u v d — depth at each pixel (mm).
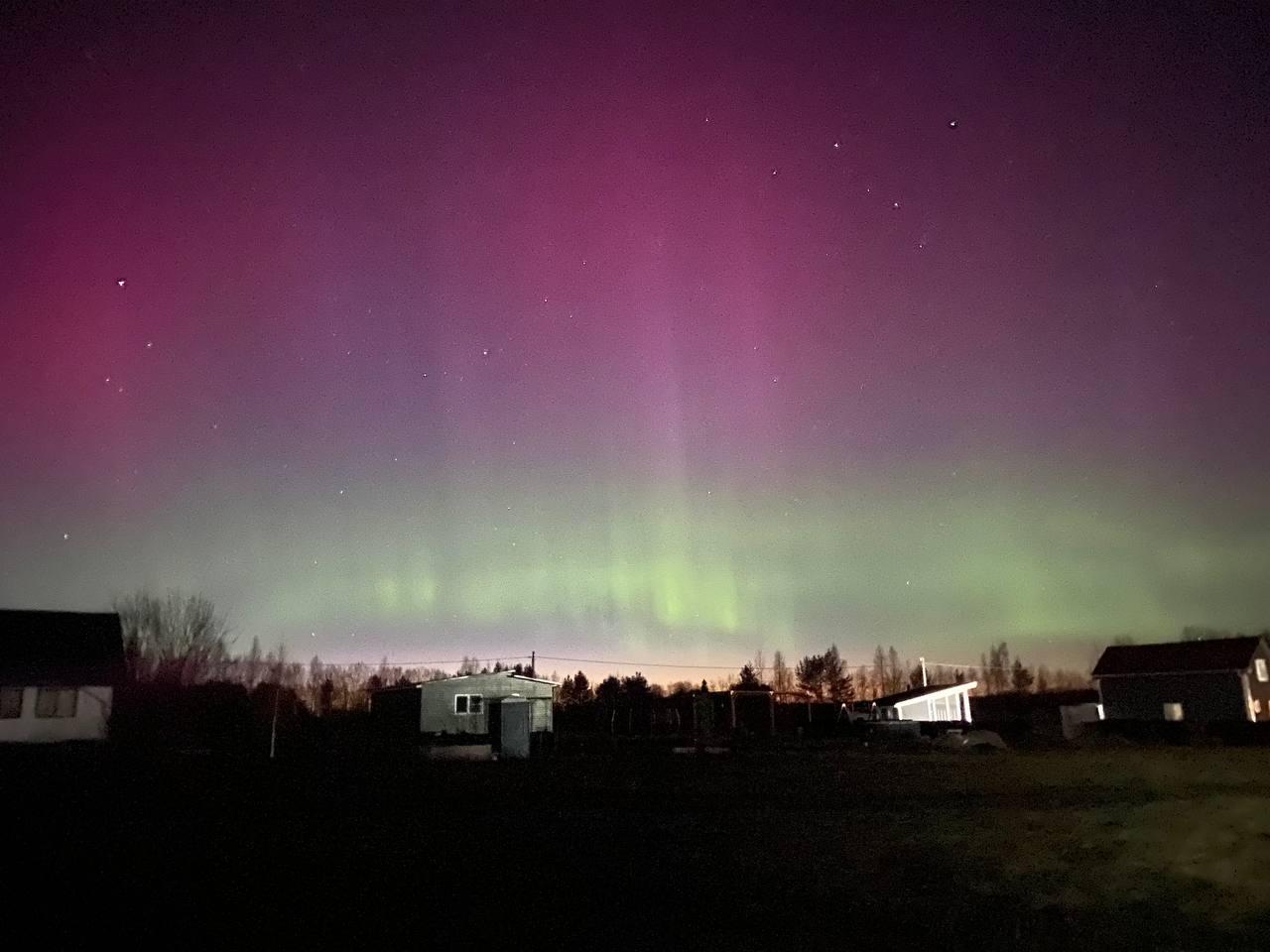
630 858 10914
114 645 36656
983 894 8969
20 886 9383
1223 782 19219
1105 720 41031
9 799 16453
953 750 31844
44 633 36531
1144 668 45219
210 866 10438
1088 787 18453
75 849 11500
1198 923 7828
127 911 8352
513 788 18703
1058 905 8508
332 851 11383
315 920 8039
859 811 14953
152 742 31109
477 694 39219
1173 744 33969
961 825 13352
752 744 36188
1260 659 44750
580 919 8062
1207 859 10680
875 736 38875
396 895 8961
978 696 59500
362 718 41594
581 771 23391
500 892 9141
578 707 53281
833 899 8773
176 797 16875
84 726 33781
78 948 7262
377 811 15125
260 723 33594
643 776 21641
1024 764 24906
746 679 67188
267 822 13797
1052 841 11969
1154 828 12914
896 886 9375
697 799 16812
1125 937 7410
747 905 8555
